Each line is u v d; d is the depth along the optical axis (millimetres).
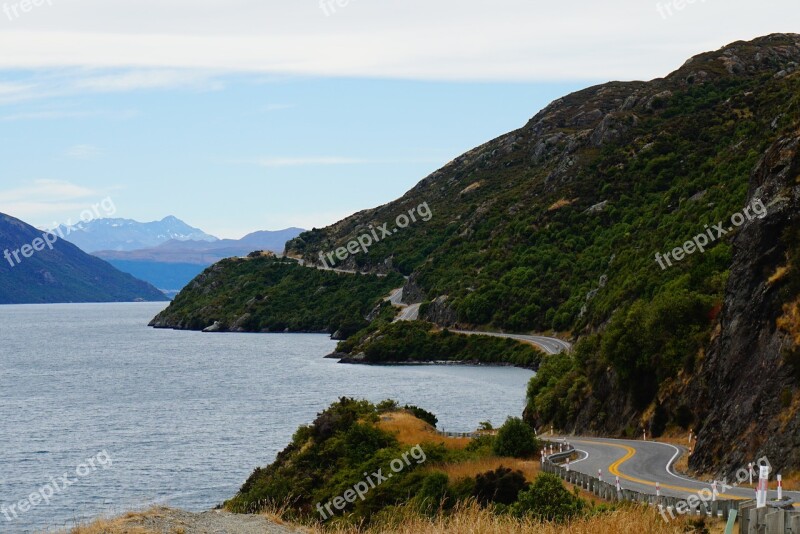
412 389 128125
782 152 46312
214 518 24156
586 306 139000
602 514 24375
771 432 36531
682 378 60188
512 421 52156
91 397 130000
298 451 61812
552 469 39844
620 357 66688
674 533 23062
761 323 41500
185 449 84312
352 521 36938
